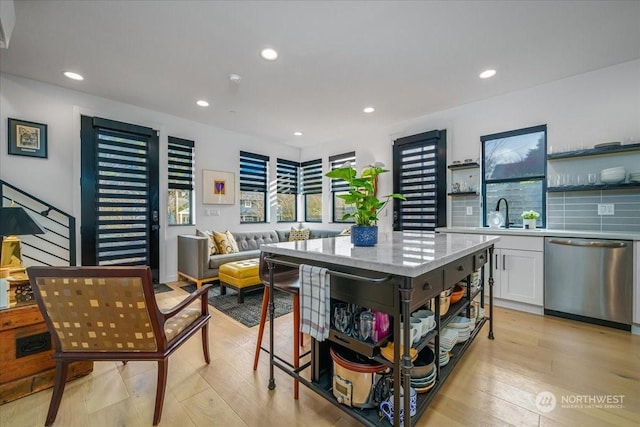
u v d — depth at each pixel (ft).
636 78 8.45
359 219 5.48
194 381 5.59
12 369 4.95
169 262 13.29
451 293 6.05
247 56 8.13
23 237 9.68
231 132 15.80
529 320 8.54
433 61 8.44
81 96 10.73
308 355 6.49
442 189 12.55
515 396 5.07
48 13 6.31
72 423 4.44
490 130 11.22
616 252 7.71
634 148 8.13
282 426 4.40
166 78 9.48
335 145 17.54
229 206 15.80
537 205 10.43
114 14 6.36
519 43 7.55
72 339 4.47
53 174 10.19
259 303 10.59
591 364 6.09
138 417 4.59
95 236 11.14
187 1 5.98
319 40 7.37
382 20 6.60
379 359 4.00
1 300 4.95
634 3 6.06
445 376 5.10
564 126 9.62
